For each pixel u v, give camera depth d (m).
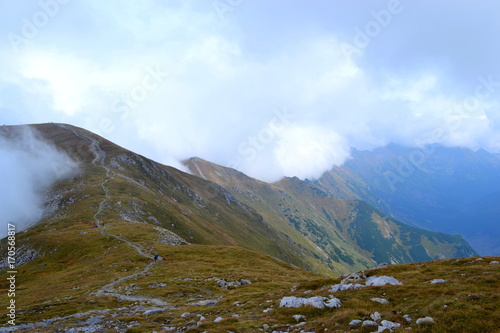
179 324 25.45
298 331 19.11
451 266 33.41
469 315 16.44
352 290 26.89
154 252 87.25
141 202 175.50
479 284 22.88
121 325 27.16
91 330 25.69
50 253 100.50
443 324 16.20
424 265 36.00
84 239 105.62
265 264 81.19
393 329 16.83
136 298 42.66
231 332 20.06
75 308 35.78
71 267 84.19
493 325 15.09
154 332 23.28
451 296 20.55
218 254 88.62
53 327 27.34
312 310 22.67
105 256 86.19
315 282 36.50
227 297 38.34
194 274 62.31
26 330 26.84
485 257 34.62
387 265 42.00
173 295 44.31
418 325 16.77
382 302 22.06
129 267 71.19
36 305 39.75
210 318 26.02
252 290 47.25
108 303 39.12
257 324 21.55
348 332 17.42
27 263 98.19
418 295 22.33
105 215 143.00
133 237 104.56
